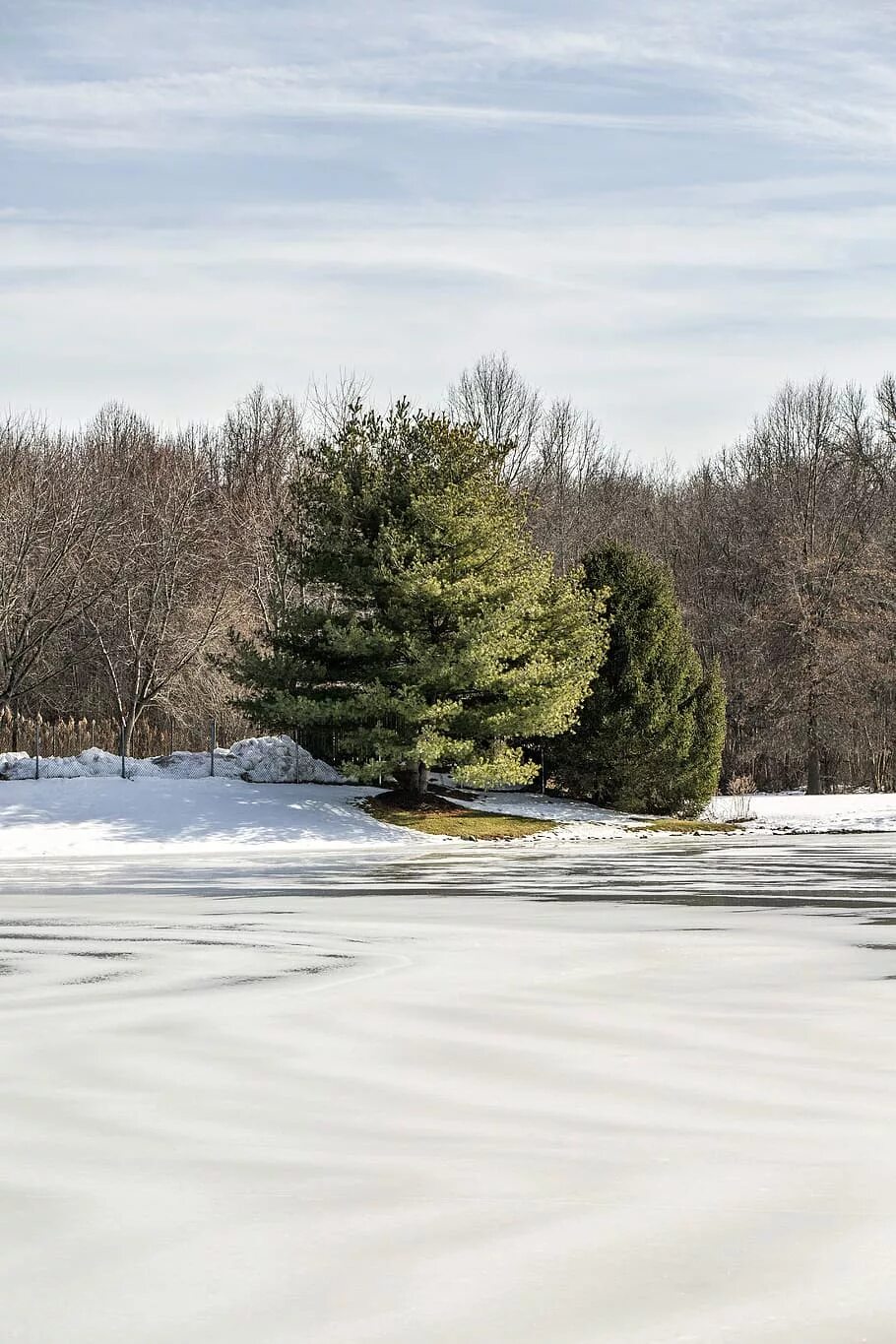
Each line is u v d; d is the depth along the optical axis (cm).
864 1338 584
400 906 2289
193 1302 625
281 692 4769
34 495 7169
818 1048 1147
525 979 1505
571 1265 665
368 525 4972
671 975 1533
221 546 8038
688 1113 944
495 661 4731
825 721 7806
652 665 5444
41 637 6825
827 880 2834
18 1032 1217
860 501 9456
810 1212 738
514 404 9544
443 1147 863
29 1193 776
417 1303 622
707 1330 591
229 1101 979
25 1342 583
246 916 2139
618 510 10056
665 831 4975
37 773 4628
